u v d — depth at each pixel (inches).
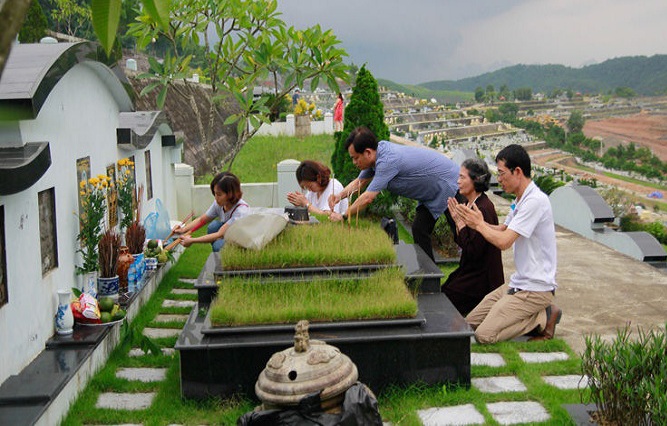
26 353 199.5
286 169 504.7
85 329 227.1
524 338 241.4
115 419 189.8
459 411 191.6
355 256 233.1
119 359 233.9
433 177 286.2
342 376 161.6
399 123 4072.3
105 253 260.8
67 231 242.2
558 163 3437.5
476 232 257.6
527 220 225.8
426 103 4995.1
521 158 227.1
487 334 235.8
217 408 194.7
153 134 355.6
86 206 249.0
